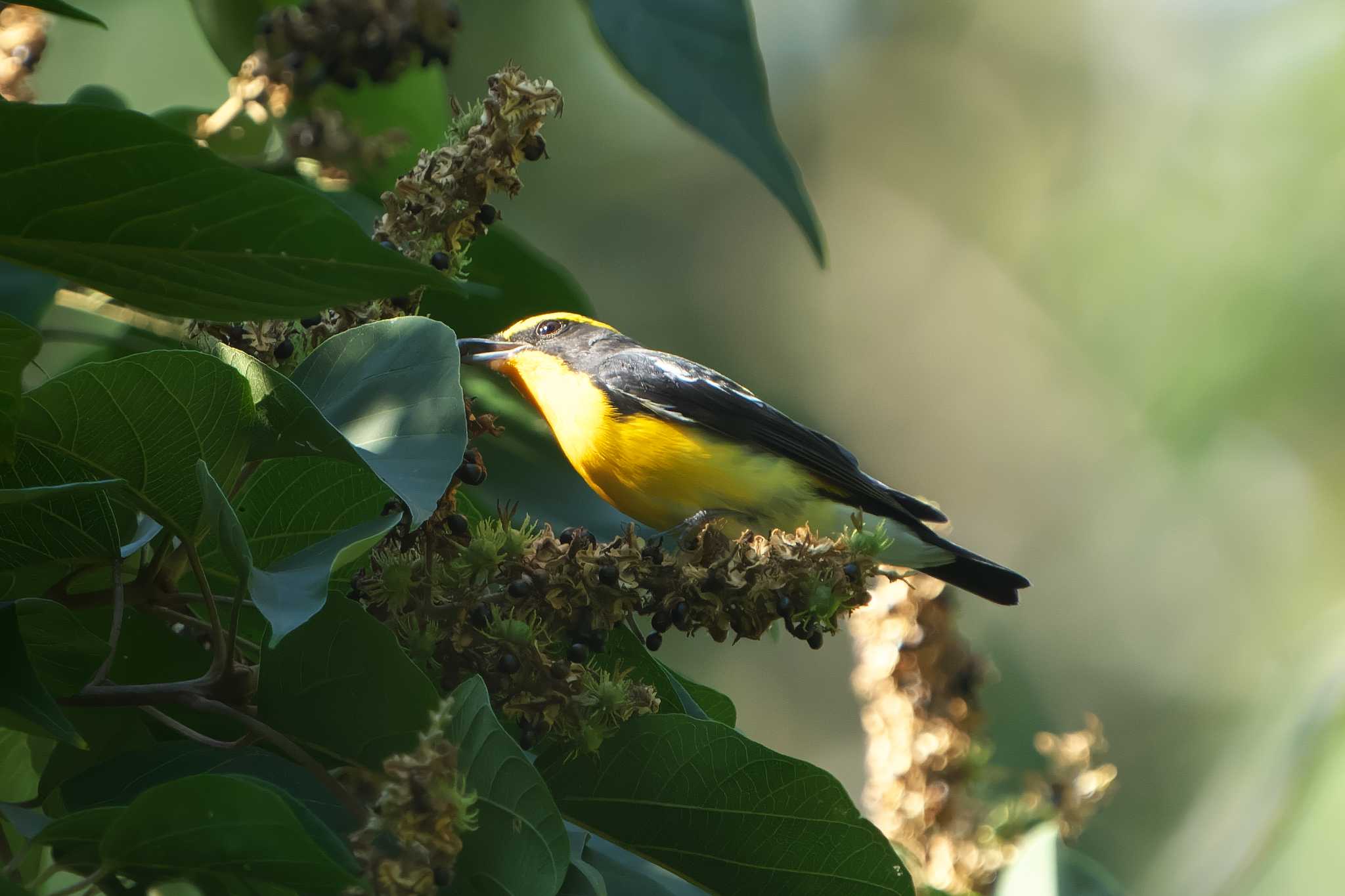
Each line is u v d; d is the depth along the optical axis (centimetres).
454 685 490
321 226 391
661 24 560
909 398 2234
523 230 1892
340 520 509
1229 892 1056
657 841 517
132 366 427
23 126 367
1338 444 1634
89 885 383
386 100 733
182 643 505
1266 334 1656
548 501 723
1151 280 1914
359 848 384
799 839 515
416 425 466
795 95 2353
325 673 448
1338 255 1644
